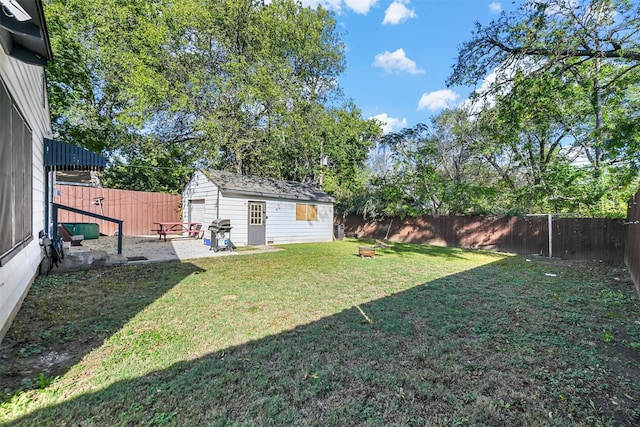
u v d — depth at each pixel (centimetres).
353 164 1848
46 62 355
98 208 1255
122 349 278
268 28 1545
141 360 258
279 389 221
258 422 186
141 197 1378
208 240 1120
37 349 275
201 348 283
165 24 1361
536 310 423
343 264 771
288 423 186
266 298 450
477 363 268
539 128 1070
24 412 190
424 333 333
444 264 822
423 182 1409
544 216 1076
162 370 243
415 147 1471
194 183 1306
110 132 1498
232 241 1115
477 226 1262
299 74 1789
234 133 1470
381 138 1614
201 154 1695
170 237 1301
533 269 767
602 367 264
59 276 542
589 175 1017
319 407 203
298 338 311
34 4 252
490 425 190
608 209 985
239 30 1502
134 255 802
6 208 299
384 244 1258
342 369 252
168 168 1720
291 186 1443
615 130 675
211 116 1403
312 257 880
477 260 923
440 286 554
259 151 1573
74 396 208
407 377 242
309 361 264
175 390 216
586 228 984
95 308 384
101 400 204
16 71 362
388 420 192
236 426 182
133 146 1588
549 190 1104
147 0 1359
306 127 1504
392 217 1545
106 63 1334
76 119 1334
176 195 1503
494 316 394
